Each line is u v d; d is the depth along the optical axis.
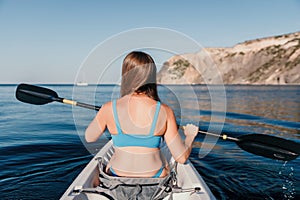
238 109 12.22
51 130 6.78
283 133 6.53
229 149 4.98
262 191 3.21
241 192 3.18
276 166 4.07
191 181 2.40
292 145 2.94
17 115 10.02
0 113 10.69
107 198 2.16
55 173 3.62
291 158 2.92
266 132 6.63
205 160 4.30
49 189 3.13
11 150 4.72
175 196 2.24
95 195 2.15
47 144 5.16
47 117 9.45
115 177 1.99
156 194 2.02
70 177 3.48
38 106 13.48
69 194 2.05
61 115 10.00
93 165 2.65
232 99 19.09
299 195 3.11
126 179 1.97
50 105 13.89
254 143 3.04
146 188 1.99
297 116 9.62
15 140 5.56
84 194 2.13
